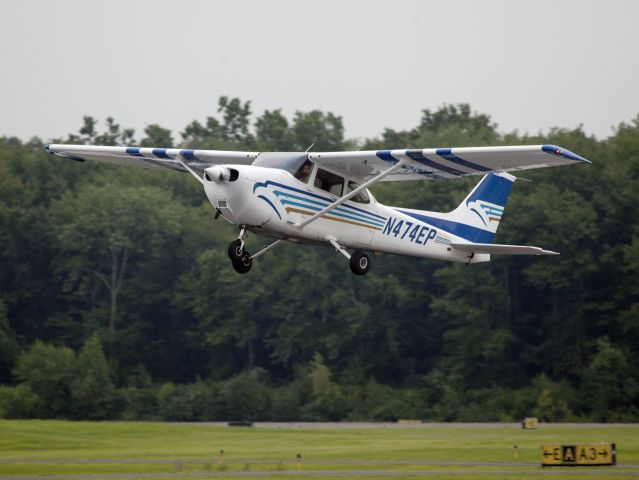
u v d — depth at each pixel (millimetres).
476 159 70688
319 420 180000
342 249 75438
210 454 84812
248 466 73000
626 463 75625
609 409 171250
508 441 99938
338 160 72812
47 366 186250
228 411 182375
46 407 183625
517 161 70188
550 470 71125
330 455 82938
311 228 73562
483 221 88562
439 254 85000
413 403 185125
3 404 180250
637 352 184625
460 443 96812
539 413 172250
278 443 98438
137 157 83875
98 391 185250
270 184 70438
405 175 77188
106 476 68375
